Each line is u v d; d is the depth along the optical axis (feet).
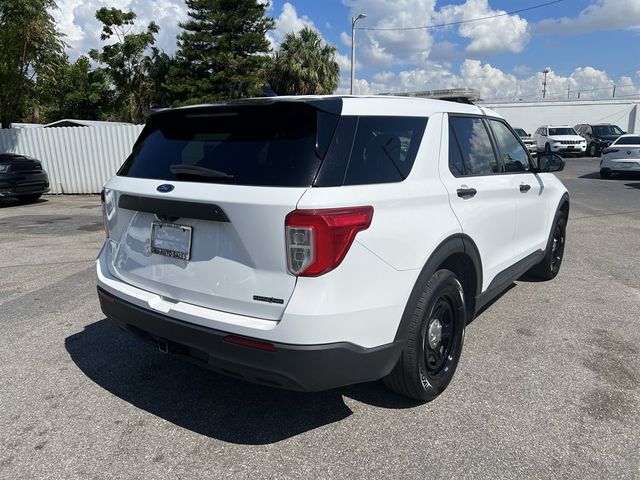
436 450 8.95
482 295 12.37
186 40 102.12
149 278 9.78
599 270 20.34
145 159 10.34
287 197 7.80
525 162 15.53
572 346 13.16
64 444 9.23
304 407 10.44
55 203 46.39
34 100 72.84
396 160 9.42
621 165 53.72
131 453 8.98
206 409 10.43
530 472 8.36
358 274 8.18
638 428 9.56
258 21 104.37
